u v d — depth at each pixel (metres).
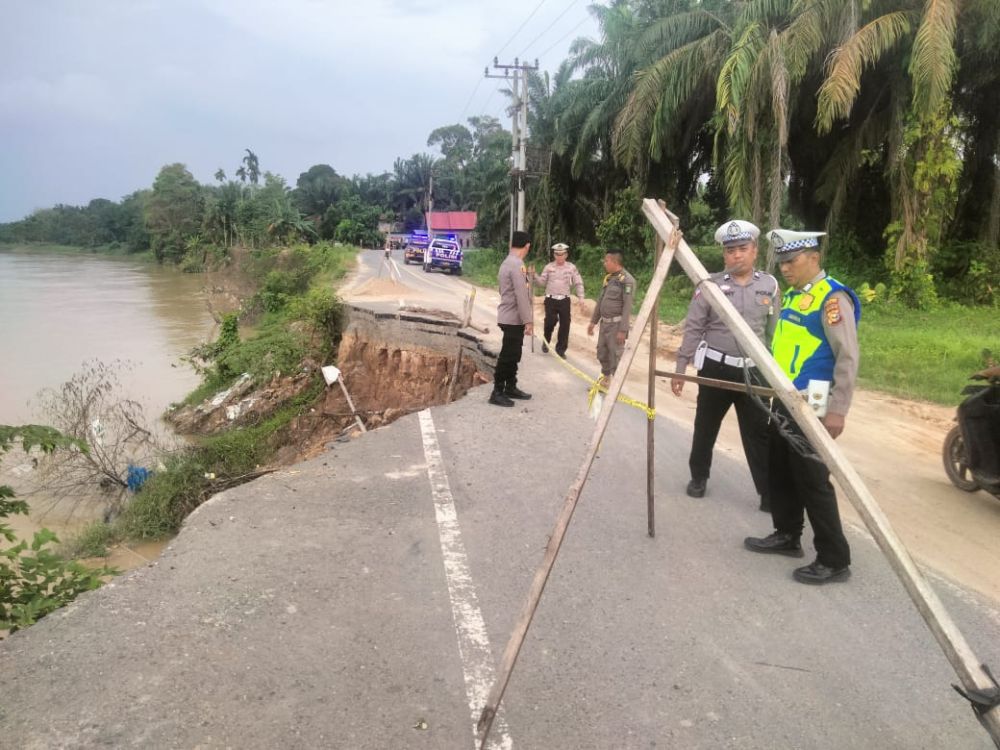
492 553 4.25
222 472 10.58
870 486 5.82
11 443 4.84
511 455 6.18
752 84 17.45
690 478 5.71
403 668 3.10
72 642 3.20
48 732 2.63
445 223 75.88
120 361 24.55
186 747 2.59
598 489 5.39
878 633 3.45
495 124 80.62
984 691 2.06
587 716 2.82
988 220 18.84
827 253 19.81
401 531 4.54
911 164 16.97
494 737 2.69
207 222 73.62
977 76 17.42
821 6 16.59
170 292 50.66
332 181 107.81
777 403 3.97
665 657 3.23
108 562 8.46
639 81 21.83
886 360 11.14
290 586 3.77
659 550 4.34
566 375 9.88
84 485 11.98
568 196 36.78
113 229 125.56
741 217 18.80
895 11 16.33
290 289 32.50
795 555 4.27
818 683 3.06
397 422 7.25
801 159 22.19
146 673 2.99
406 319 14.88
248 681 2.97
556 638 3.36
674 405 8.51
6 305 41.88
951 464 5.82
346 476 5.55
